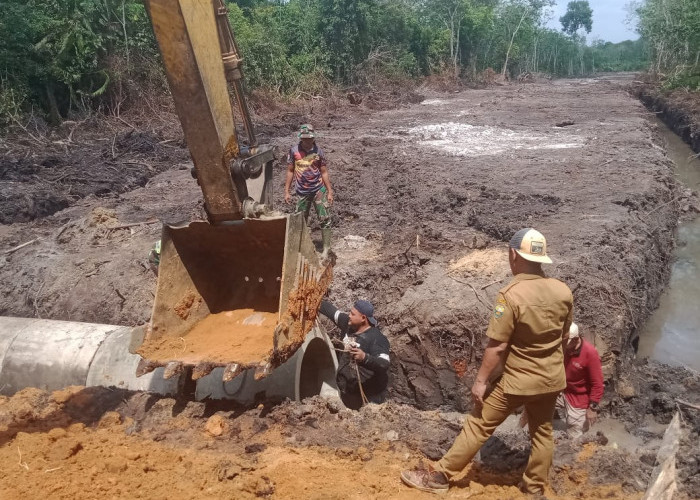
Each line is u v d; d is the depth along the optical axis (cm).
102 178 1430
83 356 623
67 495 426
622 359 756
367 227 1062
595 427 684
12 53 1944
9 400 593
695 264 1146
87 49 2103
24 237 1042
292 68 3070
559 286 410
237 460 477
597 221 1039
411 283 845
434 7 5041
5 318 683
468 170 1474
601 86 4594
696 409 538
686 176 1881
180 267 560
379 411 561
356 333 666
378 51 3800
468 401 741
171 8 452
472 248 929
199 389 585
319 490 440
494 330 400
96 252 968
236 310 580
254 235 548
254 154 541
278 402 565
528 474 441
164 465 474
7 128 1847
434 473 441
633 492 448
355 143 1873
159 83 2353
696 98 2889
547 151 1719
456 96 3781
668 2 4400
